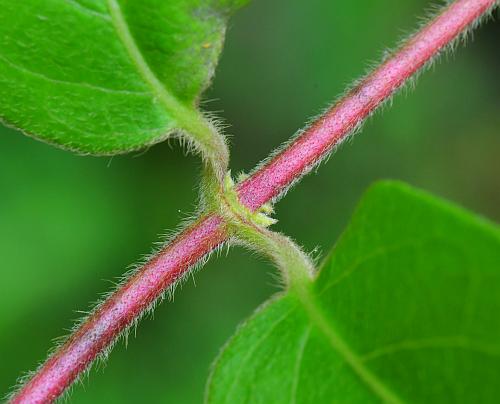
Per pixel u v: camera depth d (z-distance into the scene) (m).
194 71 0.13
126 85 0.13
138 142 0.13
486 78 0.29
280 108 0.28
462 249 0.12
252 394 0.13
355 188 0.28
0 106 0.13
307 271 0.13
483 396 0.12
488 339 0.12
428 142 0.28
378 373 0.12
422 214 0.12
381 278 0.12
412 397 0.12
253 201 0.13
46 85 0.13
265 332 0.13
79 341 0.13
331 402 0.12
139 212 0.25
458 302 0.12
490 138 0.29
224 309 0.26
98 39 0.13
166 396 0.26
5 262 0.23
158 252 0.13
